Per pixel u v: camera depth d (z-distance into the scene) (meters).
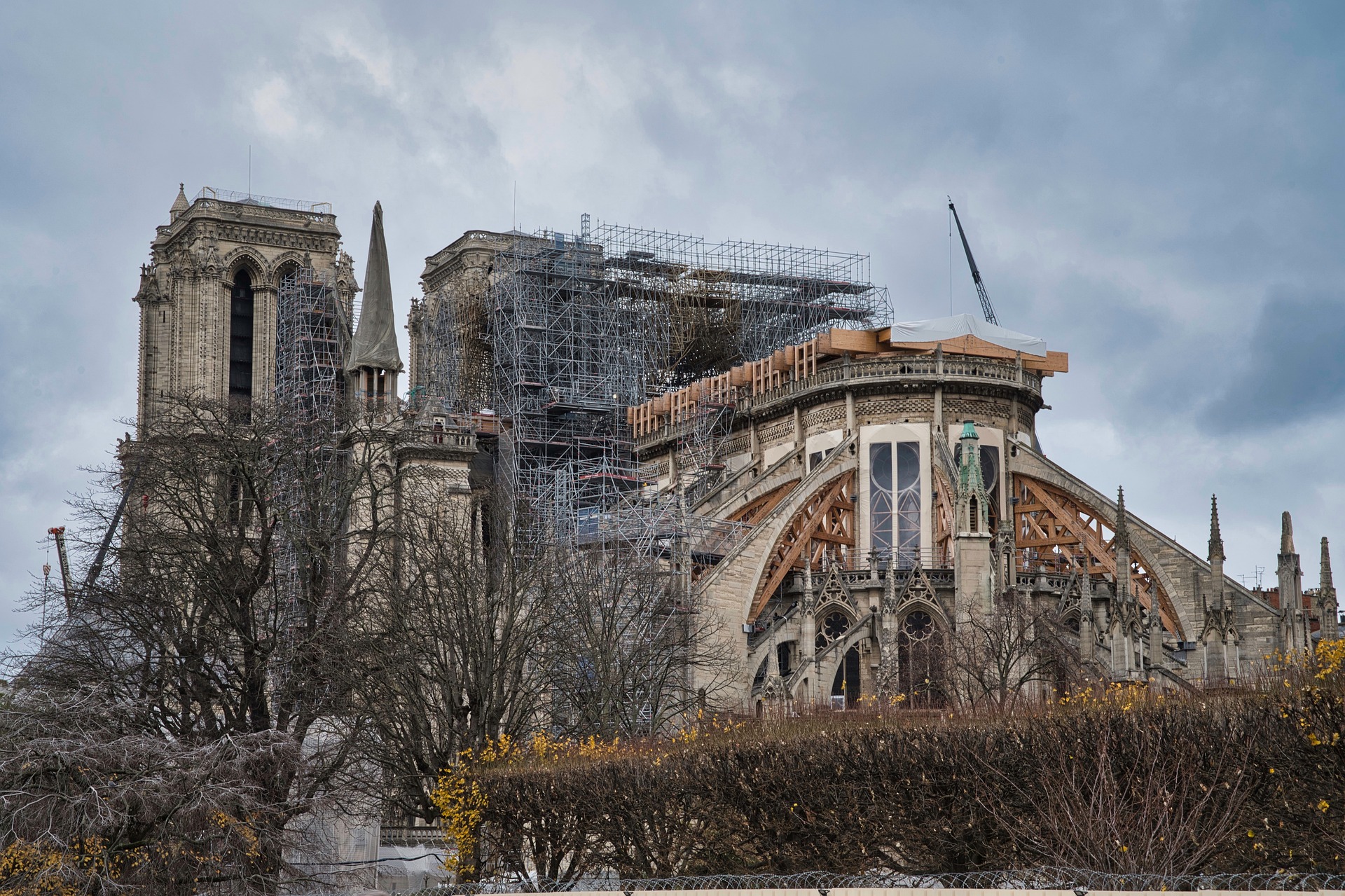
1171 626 124.19
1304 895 35.75
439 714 79.19
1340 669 42.12
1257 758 42.59
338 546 83.62
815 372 138.25
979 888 42.66
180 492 84.62
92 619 75.69
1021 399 137.12
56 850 53.97
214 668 77.62
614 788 56.97
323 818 68.88
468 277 175.25
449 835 63.84
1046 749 46.44
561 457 152.25
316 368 162.38
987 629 99.88
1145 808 41.91
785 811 52.03
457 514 107.19
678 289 166.50
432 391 143.50
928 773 48.97
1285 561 116.56
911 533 131.62
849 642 115.62
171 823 57.31
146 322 176.62
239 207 173.25
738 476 141.62
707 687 109.81
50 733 56.94
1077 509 132.75
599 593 99.69
